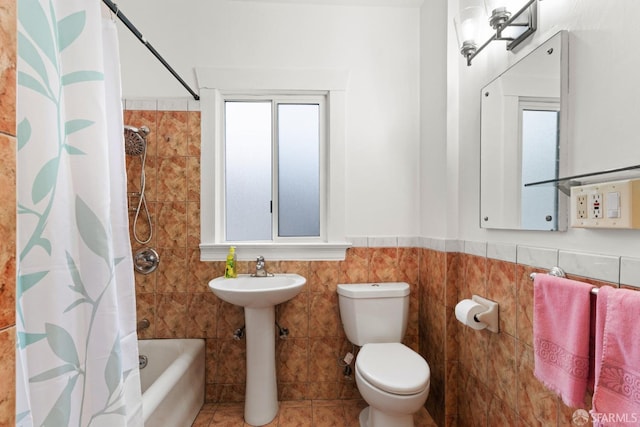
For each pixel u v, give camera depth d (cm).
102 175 71
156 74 180
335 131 187
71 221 67
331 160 187
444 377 155
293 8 185
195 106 182
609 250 76
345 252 187
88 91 69
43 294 61
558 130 90
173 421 139
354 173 189
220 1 182
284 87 185
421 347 184
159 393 126
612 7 75
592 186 76
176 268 182
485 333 131
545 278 88
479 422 135
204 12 182
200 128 182
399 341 167
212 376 182
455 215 156
